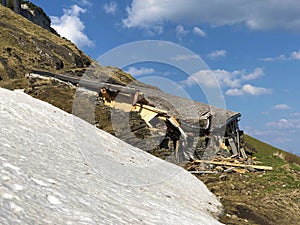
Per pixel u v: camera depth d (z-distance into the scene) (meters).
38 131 14.96
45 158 11.68
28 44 73.44
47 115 17.75
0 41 70.44
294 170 28.77
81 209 8.39
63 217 7.58
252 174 27.05
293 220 18.30
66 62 77.06
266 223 17.27
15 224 6.43
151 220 9.90
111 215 8.87
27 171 9.37
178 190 16.61
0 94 18.20
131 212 9.90
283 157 35.81
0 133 12.40
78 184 10.39
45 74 32.19
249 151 36.31
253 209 18.89
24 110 17.06
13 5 110.19
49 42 79.69
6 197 7.31
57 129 16.39
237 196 21.44
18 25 87.31
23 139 12.87
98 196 10.13
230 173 27.22
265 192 22.44
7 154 10.12
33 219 6.92
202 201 17.30
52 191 8.74
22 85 34.22
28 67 64.31
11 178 8.36
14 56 65.81
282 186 23.70
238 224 15.84
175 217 11.29
